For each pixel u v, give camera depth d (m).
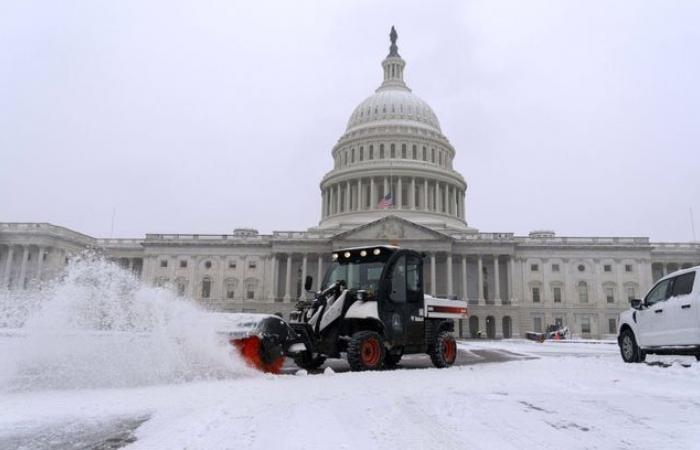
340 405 8.84
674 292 14.98
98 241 91.88
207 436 6.64
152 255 88.00
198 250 87.88
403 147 99.75
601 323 81.06
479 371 14.97
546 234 87.81
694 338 13.77
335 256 16.70
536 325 82.00
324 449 6.04
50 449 6.32
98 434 6.98
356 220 90.81
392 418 7.83
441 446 6.23
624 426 7.40
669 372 13.37
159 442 6.41
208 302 85.56
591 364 16.88
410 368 16.94
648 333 15.77
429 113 108.00
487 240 82.75
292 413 8.11
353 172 95.69
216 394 9.82
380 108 105.88
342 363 18.45
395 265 15.99
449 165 106.00
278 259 87.06
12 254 82.44
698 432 7.05
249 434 6.75
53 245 82.44
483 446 6.25
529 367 16.33
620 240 84.62
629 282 82.06
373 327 15.19
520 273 83.62
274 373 13.75
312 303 15.89
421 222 88.38
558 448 6.20
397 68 115.81
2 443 6.56
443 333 17.58
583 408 8.78
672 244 85.19
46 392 9.98
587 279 82.81
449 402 9.27
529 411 8.50
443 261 85.50
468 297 85.00
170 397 9.49
